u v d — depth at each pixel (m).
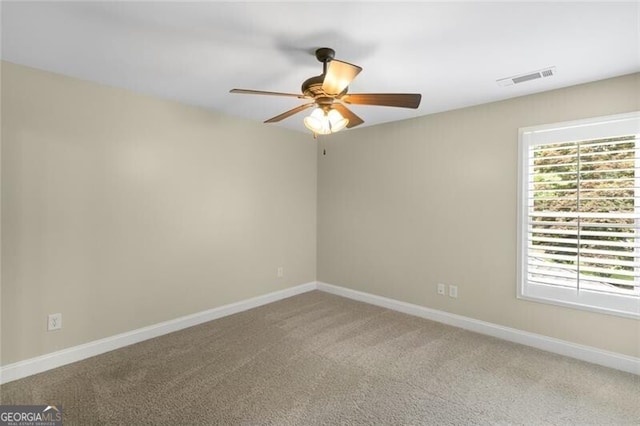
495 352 2.86
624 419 1.99
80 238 2.71
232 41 2.06
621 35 1.95
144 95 3.05
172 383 2.37
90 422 1.95
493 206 3.18
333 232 4.61
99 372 2.51
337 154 4.53
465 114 3.34
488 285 3.23
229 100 3.23
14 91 2.38
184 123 3.35
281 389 2.30
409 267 3.82
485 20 1.81
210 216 3.59
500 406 2.12
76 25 1.89
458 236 3.42
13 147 2.38
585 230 2.70
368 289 4.22
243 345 3.00
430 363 2.67
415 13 1.75
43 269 2.53
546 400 2.18
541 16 1.76
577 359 2.73
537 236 2.94
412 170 3.76
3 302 2.36
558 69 2.43
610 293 2.59
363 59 2.29
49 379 2.41
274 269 4.29
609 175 2.58
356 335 3.22
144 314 3.11
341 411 2.07
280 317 3.71
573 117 2.73
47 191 2.54
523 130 2.98
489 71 2.47
